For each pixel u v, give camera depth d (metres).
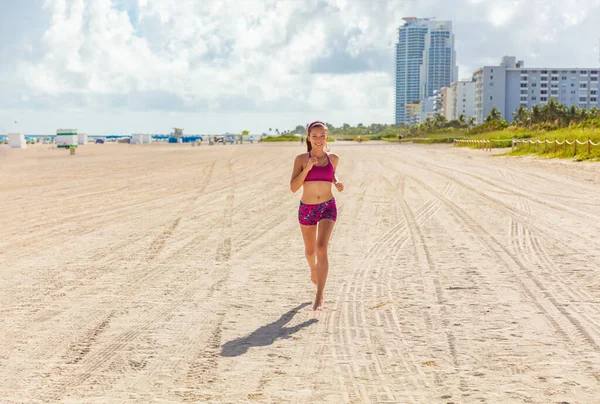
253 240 10.11
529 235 10.12
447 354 4.68
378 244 9.54
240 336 5.20
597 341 4.93
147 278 7.43
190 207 14.70
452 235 10.26
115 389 4.08
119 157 45.72
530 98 198.25
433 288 6.76
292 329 5.38
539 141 41.06
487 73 195.00
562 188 18.09
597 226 10.99
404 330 5.29
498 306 6.01
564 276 7.24
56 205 15.26
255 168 30.52
